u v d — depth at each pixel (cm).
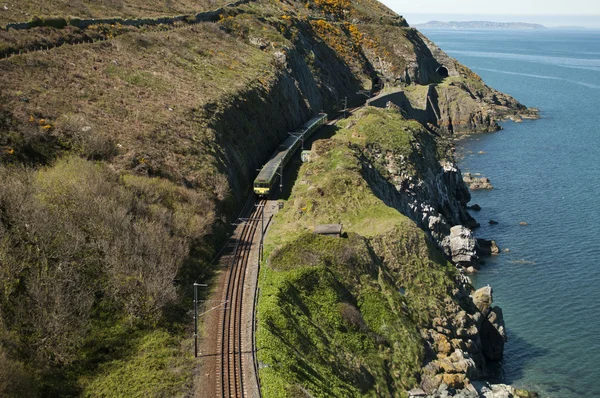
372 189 8306
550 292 7944
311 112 12256
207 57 10800
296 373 4644
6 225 4934
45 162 6153
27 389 3966
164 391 4256
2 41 8038
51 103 7112
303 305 5619
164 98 8525
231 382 4416
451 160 11838
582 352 6712
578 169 13325
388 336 5819
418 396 5434
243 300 5481
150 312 4994
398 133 10725
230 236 6906
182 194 6738
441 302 6638
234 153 8450
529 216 10600
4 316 4428
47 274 4778
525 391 6012
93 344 4616
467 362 5997
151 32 10825
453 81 19725
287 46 12800
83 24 9806
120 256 5228
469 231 8931
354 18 19538
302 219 7375
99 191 5766
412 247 7000
